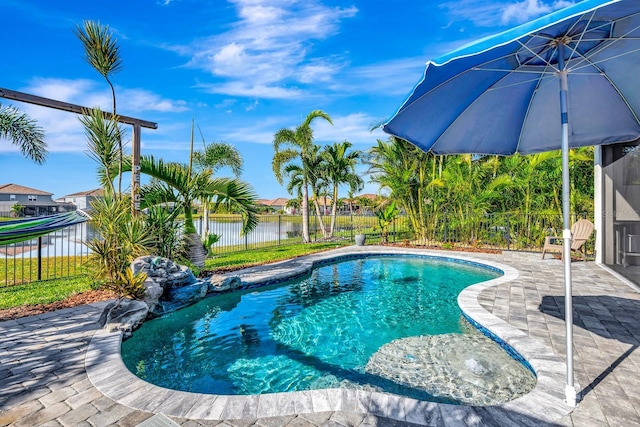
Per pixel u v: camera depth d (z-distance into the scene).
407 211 13.82
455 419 2.41
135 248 6.21
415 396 3.19
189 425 2.38
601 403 2.57
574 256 9.59
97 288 6.09
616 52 2.77
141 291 4.98
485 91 3.24
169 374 3.70
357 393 2.75
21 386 2.88
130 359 4.05
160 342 4.54
